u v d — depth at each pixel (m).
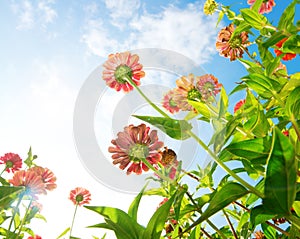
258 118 0.61
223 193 0.46
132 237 0.46
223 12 1.16
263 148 0.52
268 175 0.40
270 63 0.77
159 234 0.45
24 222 1.30
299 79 0.65
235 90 0.76
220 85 0.49
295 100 0.56
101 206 0.47
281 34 0.80
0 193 0.66
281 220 0.82
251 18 0.92
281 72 0.97
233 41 1.09
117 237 0.46
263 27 0.92
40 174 1.40
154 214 0.45
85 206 0.47
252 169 0.65
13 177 1.35
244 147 0.53
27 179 1.35
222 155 0.64
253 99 0.69
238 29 0.99
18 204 1.22
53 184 1.42
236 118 0.55
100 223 0.52
